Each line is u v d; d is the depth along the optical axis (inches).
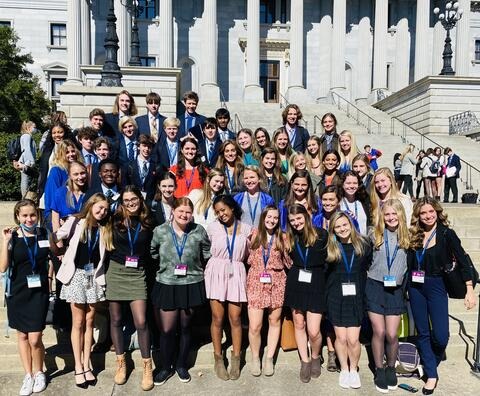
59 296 225.5
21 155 409.4
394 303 205.9
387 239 206.5
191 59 1519.4
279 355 234.4
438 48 1547.7
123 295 202.1
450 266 204.8
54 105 1262.3
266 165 251.6
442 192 654.5
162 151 270.2
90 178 241.6
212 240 214.7
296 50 1418.6
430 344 212.5
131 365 225.6
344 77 1460.4
